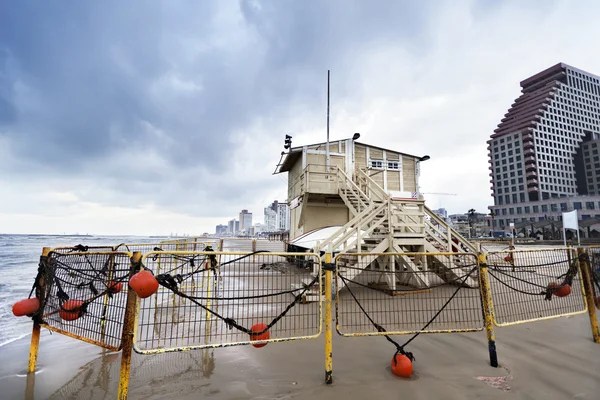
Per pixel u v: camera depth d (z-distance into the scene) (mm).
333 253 9203
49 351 4605
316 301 7328
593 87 130750
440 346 4668
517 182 108375
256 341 3391
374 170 16859
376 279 9984
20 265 20469
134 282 2857
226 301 7332
